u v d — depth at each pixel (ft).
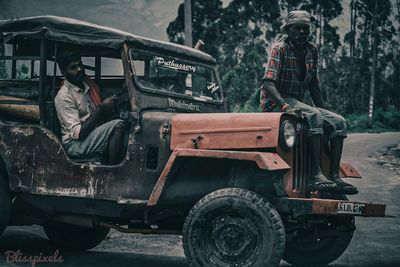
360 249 23.70
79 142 19.39
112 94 22.40
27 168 19.71
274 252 15.76
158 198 17.08
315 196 17.81
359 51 162.50
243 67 143.84
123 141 18.86
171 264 20.88
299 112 17.26
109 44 19.11
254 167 16.92
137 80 19.01
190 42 64.34
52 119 19.89
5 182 20.26
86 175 18.76
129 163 18.25
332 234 18.93
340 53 161.99
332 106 160.15
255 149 16.94
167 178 17.06
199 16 154.81
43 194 19.38
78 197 18.98
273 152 16.78
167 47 20.39
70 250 23.38
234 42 152.87
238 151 16.78
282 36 19.81
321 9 161.38
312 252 20.13
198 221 16.39
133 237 26.81
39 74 19.88
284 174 17.03
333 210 16.58
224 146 17.04
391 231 27.66
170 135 17.92
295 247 20.29
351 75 160.97
